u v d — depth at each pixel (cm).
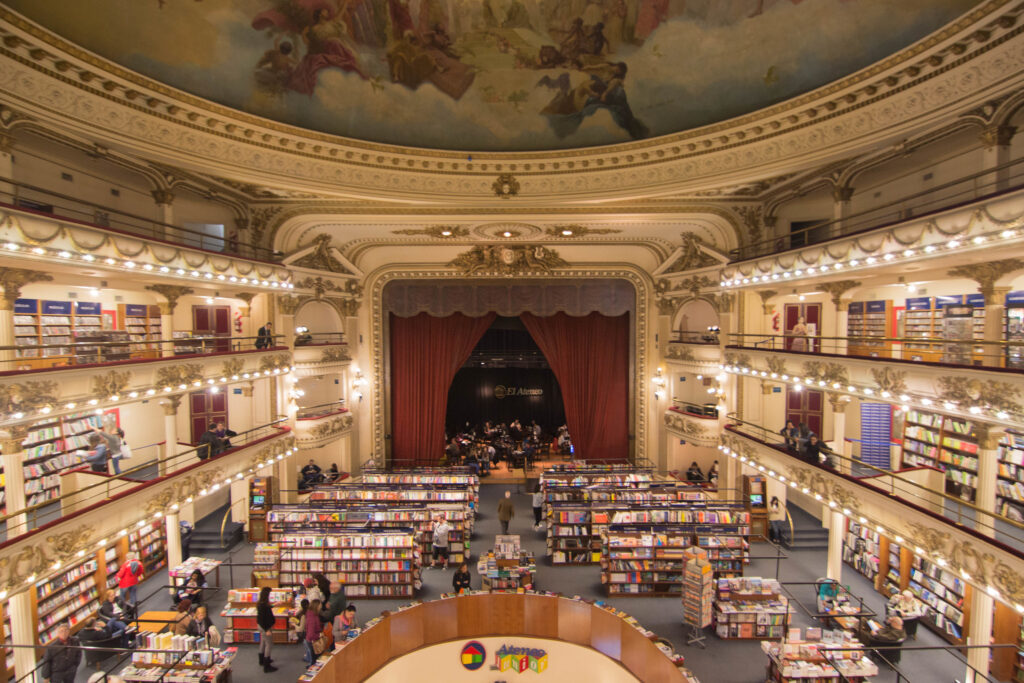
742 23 1248
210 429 1530
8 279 976
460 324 2447
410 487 1798
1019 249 872
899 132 1114
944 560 961
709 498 1817
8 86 975
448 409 2873
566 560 1528
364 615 1272
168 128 1229
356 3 1323
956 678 1052
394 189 1564
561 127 1534
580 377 2467
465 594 1189
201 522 1752
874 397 1156
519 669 1165
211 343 1802
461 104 1513
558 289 2344
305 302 1956
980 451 947
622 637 1088
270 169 1404
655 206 1694
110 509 1091
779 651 999
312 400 2169
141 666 961
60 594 1164
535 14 1371
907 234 1038
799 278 1373
